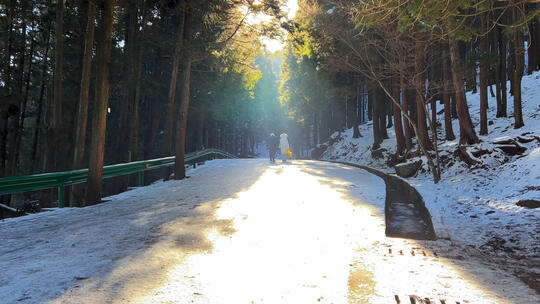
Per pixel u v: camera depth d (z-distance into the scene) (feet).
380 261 12.57
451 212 21.08
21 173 94.07
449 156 42.09
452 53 42.04
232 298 9.43
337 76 82.07
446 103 55.21
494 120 60.29
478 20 54.13
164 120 103.81
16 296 9.40
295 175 42.14
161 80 77.10
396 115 60.59
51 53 65.10
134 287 10.10
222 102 96.22
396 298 9.28
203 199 26.73
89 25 37.17
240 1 44.55
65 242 15.30
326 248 14.12
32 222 19.88
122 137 61.62
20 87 61.57
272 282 10.59
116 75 55.26
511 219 19.11
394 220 19.61
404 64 44.34
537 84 75.15
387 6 17.31
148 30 61.93
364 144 85.20
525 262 12.87
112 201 28.04
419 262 12.53
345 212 20.68
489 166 33.88
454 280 10.77
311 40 61.62
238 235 16.22
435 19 17.63
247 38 51.13
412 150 55.36
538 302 9.07
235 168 56.44
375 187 31.19
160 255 13.24
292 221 18.79
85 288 9.97
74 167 35.42
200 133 115.03
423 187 30.89
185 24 48.65
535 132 36.88
